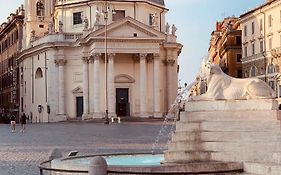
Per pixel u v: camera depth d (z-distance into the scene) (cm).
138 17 7138
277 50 6706
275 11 6825
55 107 7175
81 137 3516
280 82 6694
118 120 6119
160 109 6981
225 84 1530
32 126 5816
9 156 2211
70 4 7244
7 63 10344
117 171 1241
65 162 1448
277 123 1403
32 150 2525
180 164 1302
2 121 8681
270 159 1322
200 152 1426
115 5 7106
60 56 7144
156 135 3594
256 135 1380
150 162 1594
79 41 6919
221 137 1420
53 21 8075
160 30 7512
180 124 1502
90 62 6894
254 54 7438
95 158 1228
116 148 2550
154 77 6844
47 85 7281
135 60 6931
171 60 7150
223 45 9194
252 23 7512
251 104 1466
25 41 8488
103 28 6619
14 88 9262
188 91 1741
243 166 1302
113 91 6688
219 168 1273
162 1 7600
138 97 6931
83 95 6969
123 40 6669
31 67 7912
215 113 1481
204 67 1581
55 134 3991
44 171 1493
